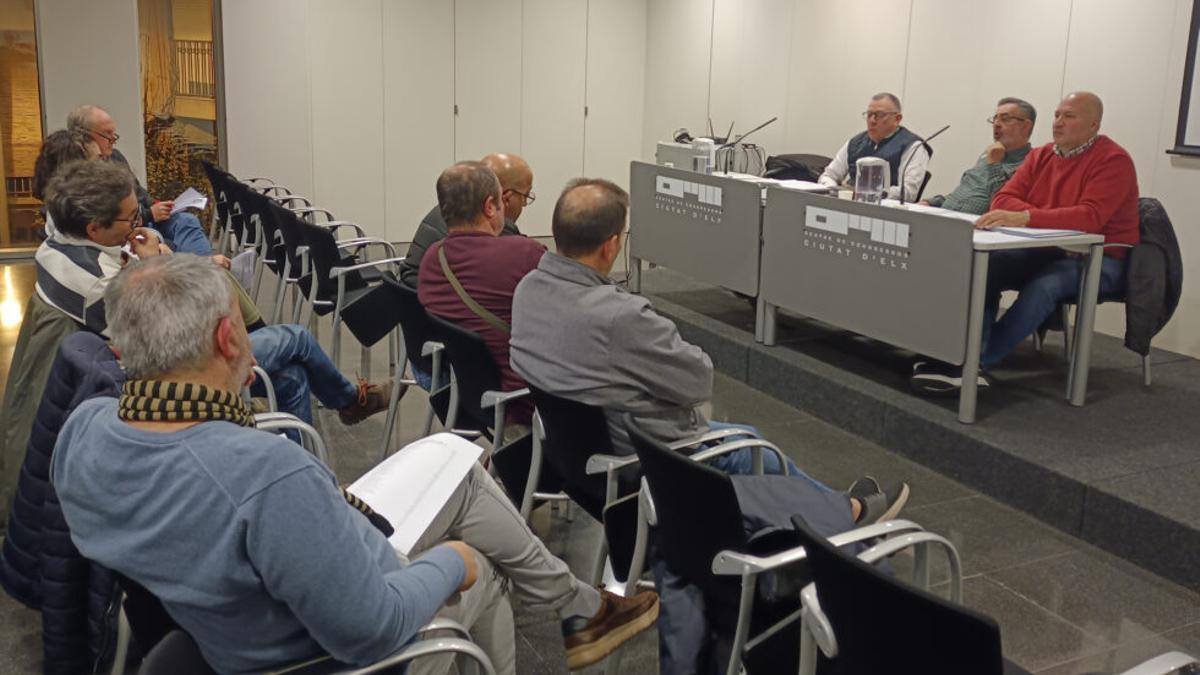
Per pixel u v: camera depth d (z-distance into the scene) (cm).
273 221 544
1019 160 488
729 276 509
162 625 160
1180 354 504
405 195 880
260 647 143
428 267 311
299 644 145
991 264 428
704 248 527
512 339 258
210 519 133
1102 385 435
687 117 909
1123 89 540
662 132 940
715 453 232
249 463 134
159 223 454
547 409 250
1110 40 545
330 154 845
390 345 500
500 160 385
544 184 933
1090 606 287
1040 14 586
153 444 136
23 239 761
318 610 136
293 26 810
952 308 375
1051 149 439
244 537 133
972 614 126
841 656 152
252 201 566
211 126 812
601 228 243
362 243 519
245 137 814
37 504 236
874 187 434
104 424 141
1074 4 564
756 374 487
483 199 310
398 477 205
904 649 138
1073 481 330
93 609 231
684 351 240
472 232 306
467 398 297
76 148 407
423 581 156
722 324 536
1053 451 354
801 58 778
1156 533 305
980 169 495
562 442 253
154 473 135
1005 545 325
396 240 885
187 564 135
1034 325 407
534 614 280
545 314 246
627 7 932
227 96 802
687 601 203
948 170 661
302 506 135
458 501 207
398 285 323
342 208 859
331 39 826
